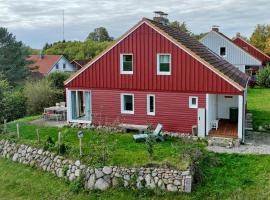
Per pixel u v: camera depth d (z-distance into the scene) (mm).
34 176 19797
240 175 17062
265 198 15000
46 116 30344
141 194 16594
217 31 51312
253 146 21078
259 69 51219
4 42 63188
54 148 20578
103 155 18531
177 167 16828
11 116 34938
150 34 23688
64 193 17578
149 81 24109
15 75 61000
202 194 15914
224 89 21844
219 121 26109
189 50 22531
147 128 22922
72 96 27141
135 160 18031
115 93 25375
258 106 34188
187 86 22906
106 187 17375
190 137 22359
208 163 18297
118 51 24875
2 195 18156
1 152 23500
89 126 25812
